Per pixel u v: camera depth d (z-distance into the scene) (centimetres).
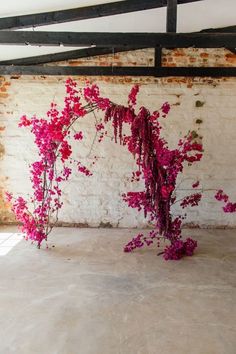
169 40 302
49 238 465
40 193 430
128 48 511
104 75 499
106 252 405
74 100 401
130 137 391
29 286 304
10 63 507
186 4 402
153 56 518
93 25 429
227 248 425
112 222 532
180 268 353
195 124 521
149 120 377
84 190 529
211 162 525
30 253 399
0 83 516
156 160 384
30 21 351
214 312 257
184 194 527
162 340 219
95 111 518
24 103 520
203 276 331
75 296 285
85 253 401
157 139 392
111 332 229
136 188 530
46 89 519
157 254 398
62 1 335
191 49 520
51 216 530
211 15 442
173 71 497
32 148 523
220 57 520
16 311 258
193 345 213
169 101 520
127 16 410
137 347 211
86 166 527
